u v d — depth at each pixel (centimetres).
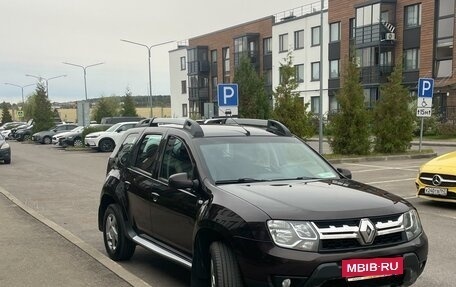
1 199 1102
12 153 2964
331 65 4441
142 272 578
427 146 2700
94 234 783
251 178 483
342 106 2022
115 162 665
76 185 1407
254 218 389
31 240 709
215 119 652
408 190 1180
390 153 2078
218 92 1630
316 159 546
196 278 452
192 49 6481
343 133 2020
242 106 2567
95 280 534
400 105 2080
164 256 506
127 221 601
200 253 447
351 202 407
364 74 3988
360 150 1998
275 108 2012
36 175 1686
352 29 4209
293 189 443
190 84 6656
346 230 380
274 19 5266
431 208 945
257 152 520
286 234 377
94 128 3362
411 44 3731
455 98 3388
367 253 380
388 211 404
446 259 611
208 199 446
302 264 367
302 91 4800
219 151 505
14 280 535
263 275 376
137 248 690
